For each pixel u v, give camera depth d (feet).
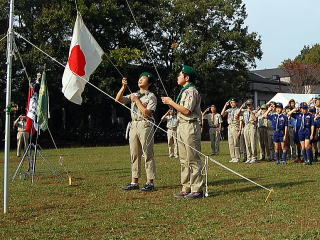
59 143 113.80
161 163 46.91
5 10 99.91
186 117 25.09
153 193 26.78
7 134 21.56
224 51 132.87
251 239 16.35
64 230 18.17
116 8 104.32
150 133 27.68
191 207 22.39
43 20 100.99
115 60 103.24
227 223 18.98
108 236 17.22
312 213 20.44
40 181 32.94
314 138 44.62
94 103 111.96
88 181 32.55
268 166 42.06
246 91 139.95
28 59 98.32
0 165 50.11
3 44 93.66
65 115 124.67
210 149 73.26
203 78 122.93
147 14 115.85
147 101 27.55
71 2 102.78
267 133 49.26
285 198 24.22
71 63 26.58
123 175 36.29
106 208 22.43
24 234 17.66
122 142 123.65
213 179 32.19
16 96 101.24
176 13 125.49
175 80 124.06
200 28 130.52
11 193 27.30
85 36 27.30
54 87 107.14
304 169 38.65
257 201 23.58
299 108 46.37
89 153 67.72
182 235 17.17
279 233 17.04
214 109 60.13
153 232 17.70
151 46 122.11
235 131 48.70
